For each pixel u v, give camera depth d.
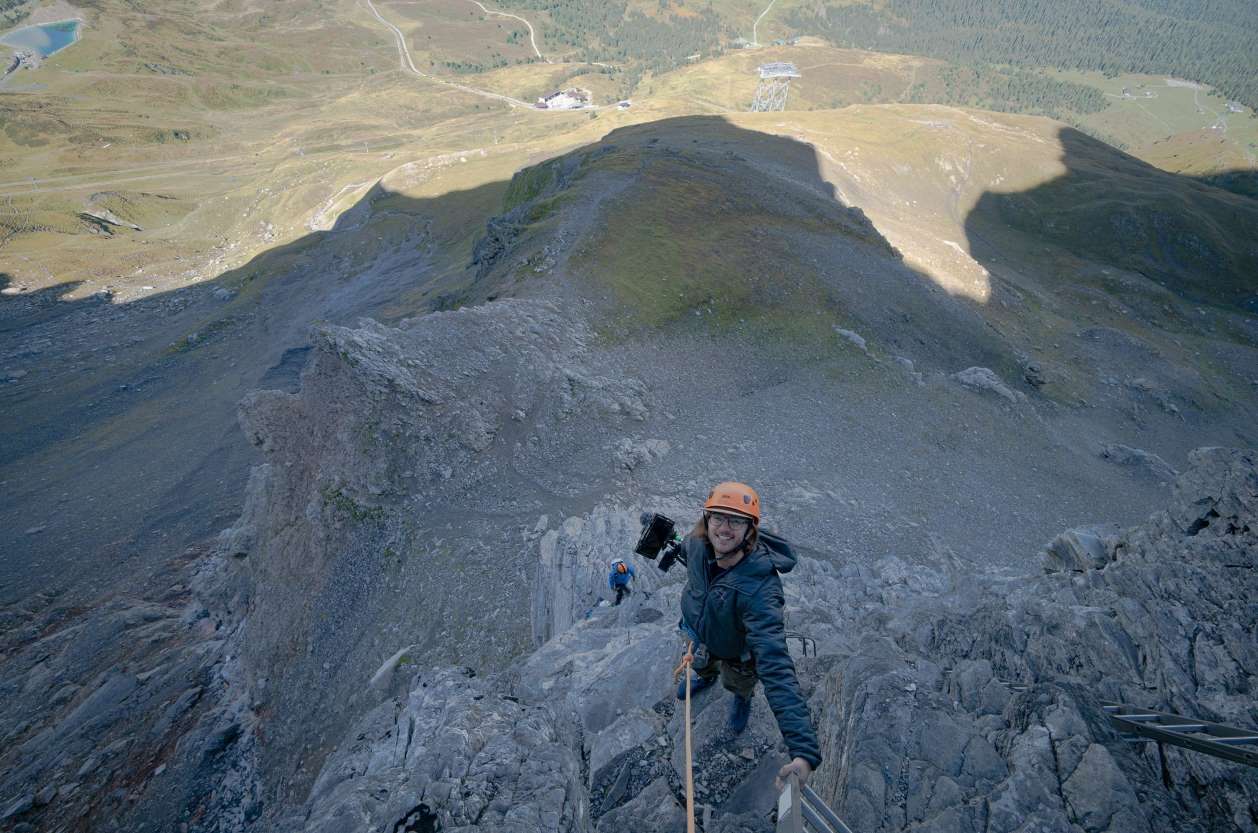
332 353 53.84
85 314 199.62
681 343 78.38
